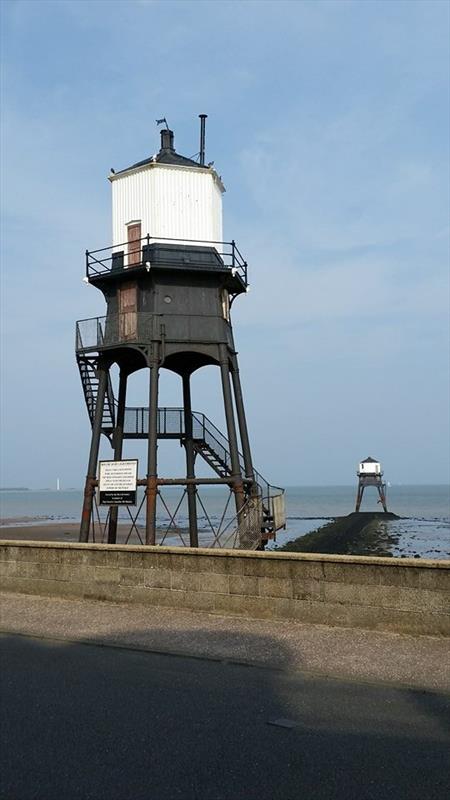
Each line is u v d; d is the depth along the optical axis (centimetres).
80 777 617
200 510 11906
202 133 3003
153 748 684
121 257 2764
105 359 2717
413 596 1131
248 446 2769
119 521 8794
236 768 635
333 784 600
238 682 922
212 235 2811
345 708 807
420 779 609
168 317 2631
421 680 905
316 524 8956
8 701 841
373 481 10706
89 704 827
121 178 2855
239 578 1298
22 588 1561
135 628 1233
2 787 597
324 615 1205
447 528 7938
